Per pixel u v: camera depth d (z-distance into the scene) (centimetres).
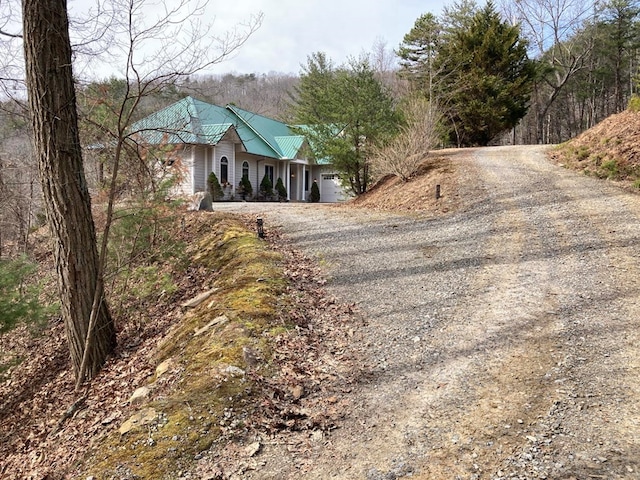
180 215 888
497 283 590
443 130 1870
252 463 285
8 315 614
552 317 470
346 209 1349
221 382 369
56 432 461
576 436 279
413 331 476
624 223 782
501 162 1484
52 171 541
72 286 561
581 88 3616
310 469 276
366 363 418
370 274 681
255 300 554
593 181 1111
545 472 249
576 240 730
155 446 303
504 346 418
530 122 4238
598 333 425
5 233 1198
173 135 695
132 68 512
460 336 451
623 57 3359
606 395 324
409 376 385
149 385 440
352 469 272
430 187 1294
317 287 641
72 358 580
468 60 2439
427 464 269
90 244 575
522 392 338
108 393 495
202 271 824
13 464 436
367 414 335
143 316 702
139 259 747
